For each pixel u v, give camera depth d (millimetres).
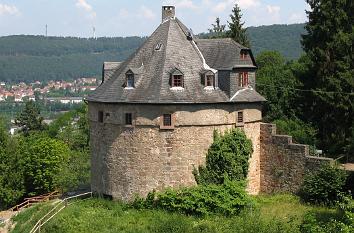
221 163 40469
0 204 65125
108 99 41406
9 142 66375
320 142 54250
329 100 50781
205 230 33438
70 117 111250
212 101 40219
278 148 42594
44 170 65938
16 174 64562
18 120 119688
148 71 41625
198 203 37656
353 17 52000
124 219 37594
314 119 54625
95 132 43625
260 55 96312
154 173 40156
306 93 54406
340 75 50562
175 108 39656
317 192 38375
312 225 27859
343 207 31406
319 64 51906
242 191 38438
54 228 37000
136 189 40656
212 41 44438
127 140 40812
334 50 51344
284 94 65188
